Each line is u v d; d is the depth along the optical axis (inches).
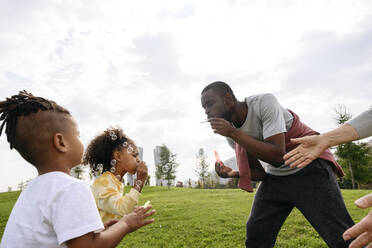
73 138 45.1
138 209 47.9
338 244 61.0
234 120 81.6
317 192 66.2
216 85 79.0
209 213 266.2
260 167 82.8
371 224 26.9
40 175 42.9
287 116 77.6
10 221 40.5
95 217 38.8
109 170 74.6
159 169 855.1
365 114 39.9
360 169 692.7
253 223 81.1
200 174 1098.1
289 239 149.3
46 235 37.6
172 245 160.2
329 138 41.5
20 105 42.1
